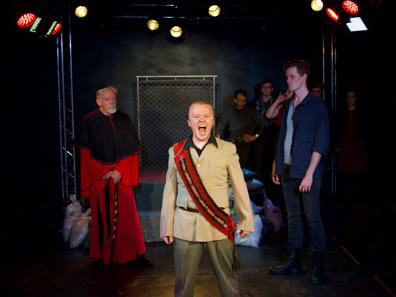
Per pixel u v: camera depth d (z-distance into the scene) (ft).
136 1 20.90
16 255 14.17
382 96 19.74
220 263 8.40
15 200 21.91
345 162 20.04
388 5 17.72
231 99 24.17
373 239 15.19
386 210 18.76
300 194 11.94
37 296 10.92
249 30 23.82
